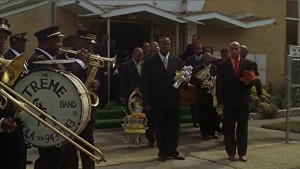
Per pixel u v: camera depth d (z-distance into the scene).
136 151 8.10
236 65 7.51
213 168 6.96
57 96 4.21
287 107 9.14
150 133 8.51
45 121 3.95
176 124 7.47
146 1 12.77
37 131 4.17
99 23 11.84
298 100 9.68
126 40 12.78
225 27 14.02
